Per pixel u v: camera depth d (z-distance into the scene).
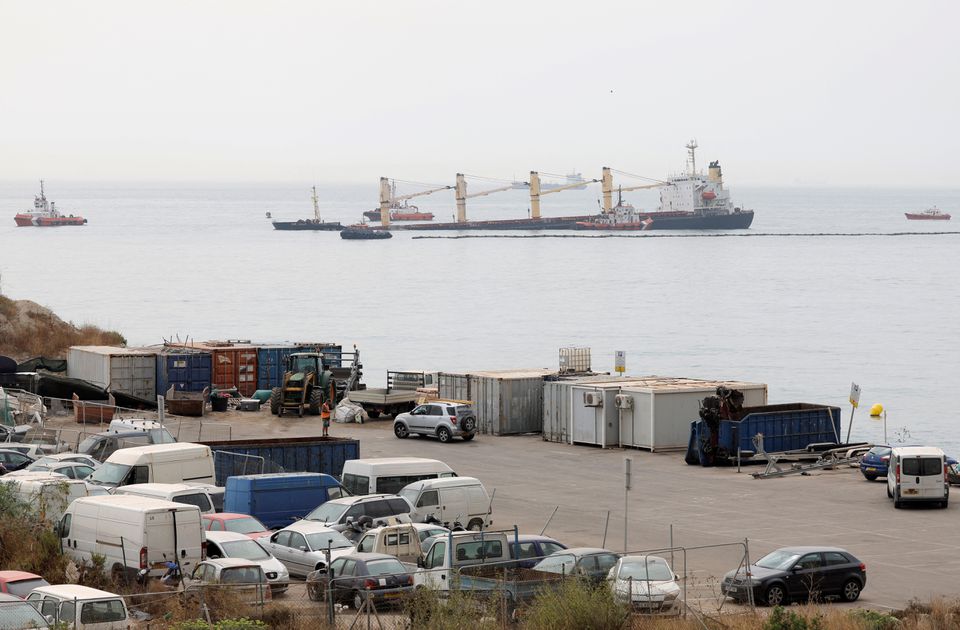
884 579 92.75
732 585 84.38
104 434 138.50
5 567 85.00
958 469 140.38
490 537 79.56
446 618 66.94
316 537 89.88
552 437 173.00
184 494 97.56
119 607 66.38
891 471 125.94
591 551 80.00
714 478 142.12
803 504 125.12
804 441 157.00
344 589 77.81
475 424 171.38
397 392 193.88
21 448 137.75
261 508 104.56
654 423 162.12
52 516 94.69
